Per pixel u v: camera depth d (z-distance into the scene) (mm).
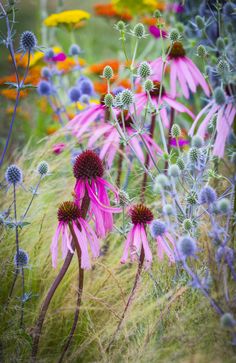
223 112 1188
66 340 1205
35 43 1259
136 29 1263
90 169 1124
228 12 1345
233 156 1164
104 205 1125
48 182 1445
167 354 1121
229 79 1177
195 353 1096
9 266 1276
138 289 1197
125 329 1167
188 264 1216
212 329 1104
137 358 1123
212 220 1094
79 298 1140
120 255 1316
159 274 1247
